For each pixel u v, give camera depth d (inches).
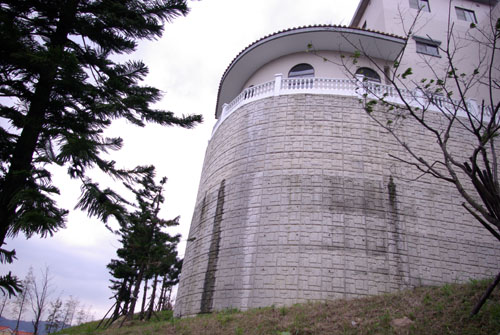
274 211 631.2
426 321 356.8
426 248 604.4
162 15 333.1
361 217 611.2
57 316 1585.9
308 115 715.4
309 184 642.8
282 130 710.5
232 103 876.6
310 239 594.2
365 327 372.5
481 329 317.1
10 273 227.9
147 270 937.5
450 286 474.0
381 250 588.4
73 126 291.7
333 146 677.3
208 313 602.2
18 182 245.8
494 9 1007.6
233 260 620.7
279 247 597.0
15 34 255.8
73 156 255.4
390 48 818.8
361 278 563.2
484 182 276.8
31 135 270.1
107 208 263.0
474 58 936.3
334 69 828.0
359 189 635.5
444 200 652.1
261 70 904.3
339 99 727.7
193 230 801.6
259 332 407.5
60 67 263.9
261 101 768.3
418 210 632.4
